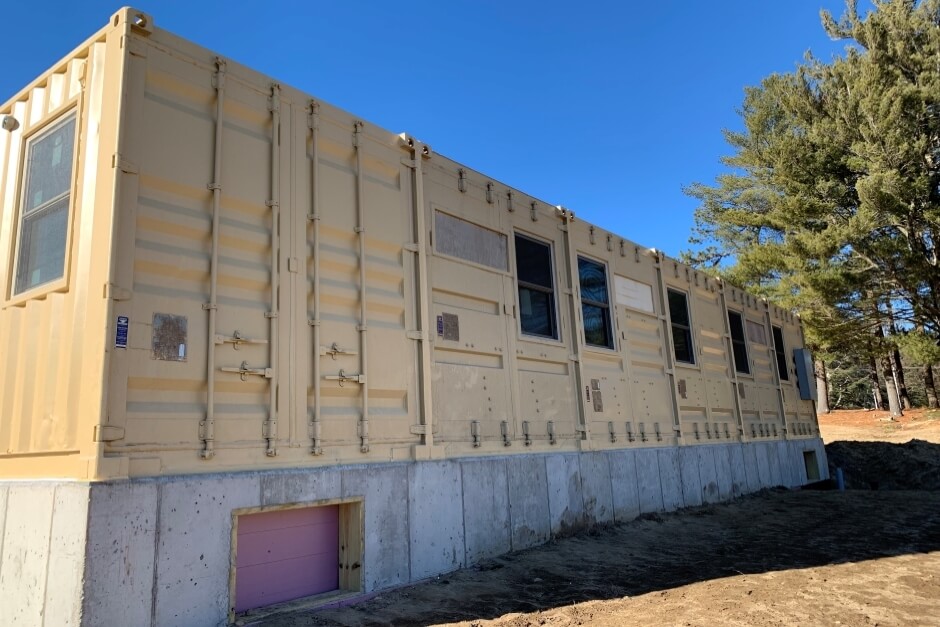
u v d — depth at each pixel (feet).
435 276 23.16
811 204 66.95
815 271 64.85
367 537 18.45
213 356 15.88
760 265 72.13
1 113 19.94
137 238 15.21
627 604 17.53
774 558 23.17
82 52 17.16
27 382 16.21
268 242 17.79
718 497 38.01
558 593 18.71
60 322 15.61
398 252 21.88
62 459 14.48
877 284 66.69
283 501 16.55
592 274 32.45
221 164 17.12
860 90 63.67
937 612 16.42
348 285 19.81
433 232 23.53
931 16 67.97
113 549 13.33
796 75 72.43
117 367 14.23
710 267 101.96
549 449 26.68
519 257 27.86
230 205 17.25
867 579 19.86
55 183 17.15
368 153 21.39
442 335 22.95
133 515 13.75
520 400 25.76
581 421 28.81
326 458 17.98
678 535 27.73
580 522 27.12
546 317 28.81
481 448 23.40
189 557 14.53
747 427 44.09
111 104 15.61
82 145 16.34
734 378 43.68
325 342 18.63
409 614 16.62
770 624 15.56
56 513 13.83
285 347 17.53
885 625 15.42
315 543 17.97
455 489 21.67
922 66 64.85
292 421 17.30
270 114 18.65
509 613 16.80
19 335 16.96
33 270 17.19
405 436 20.57
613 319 32.83
